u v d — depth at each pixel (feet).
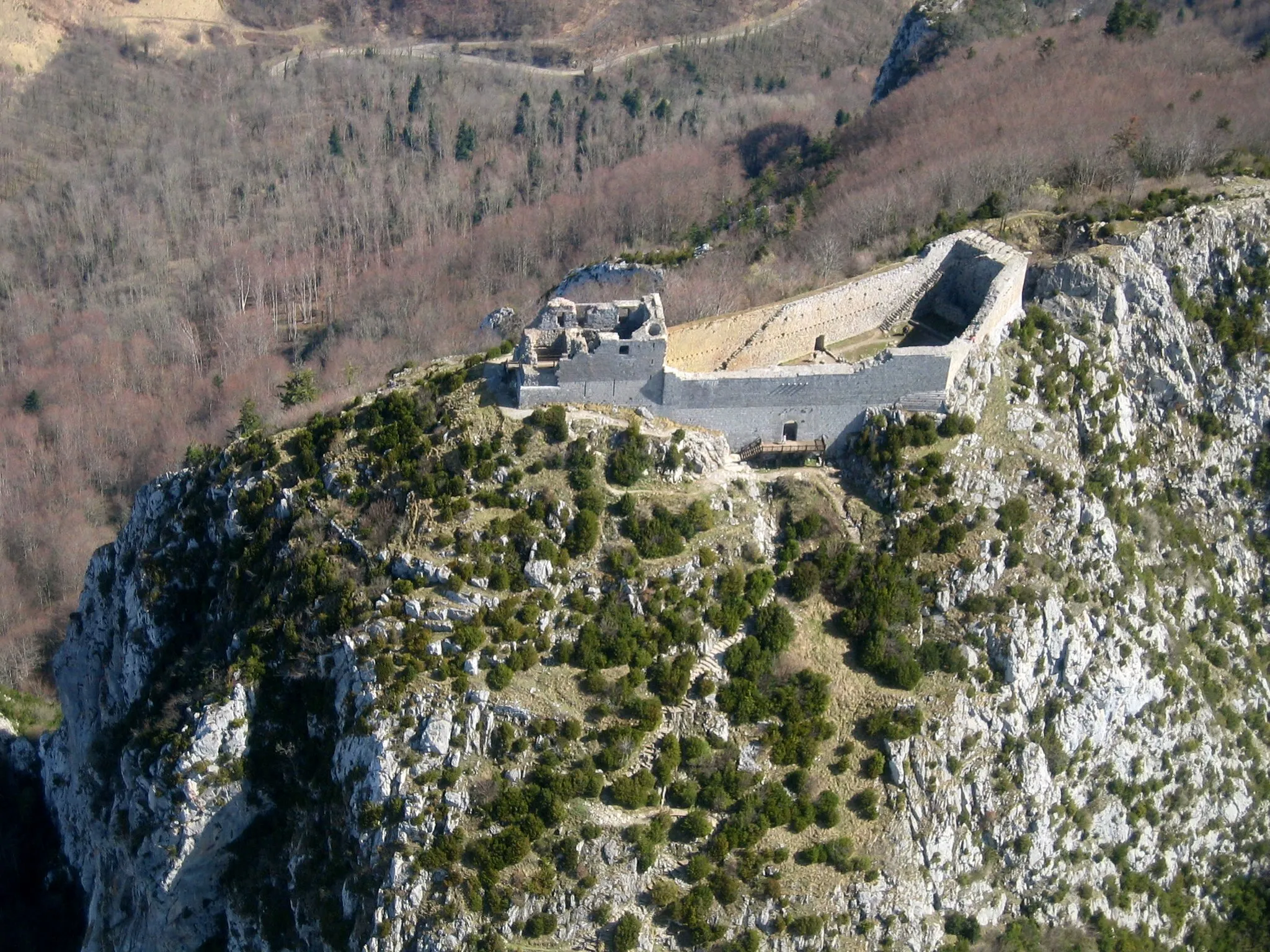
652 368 384.27
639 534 367.86
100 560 465.88
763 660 363.35
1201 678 414.82
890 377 397.39
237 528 397.39
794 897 341.62
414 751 340.39
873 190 552.82
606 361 380.78
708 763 350.02
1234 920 402.11
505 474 371.56
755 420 396.98
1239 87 597.11
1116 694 388.16
